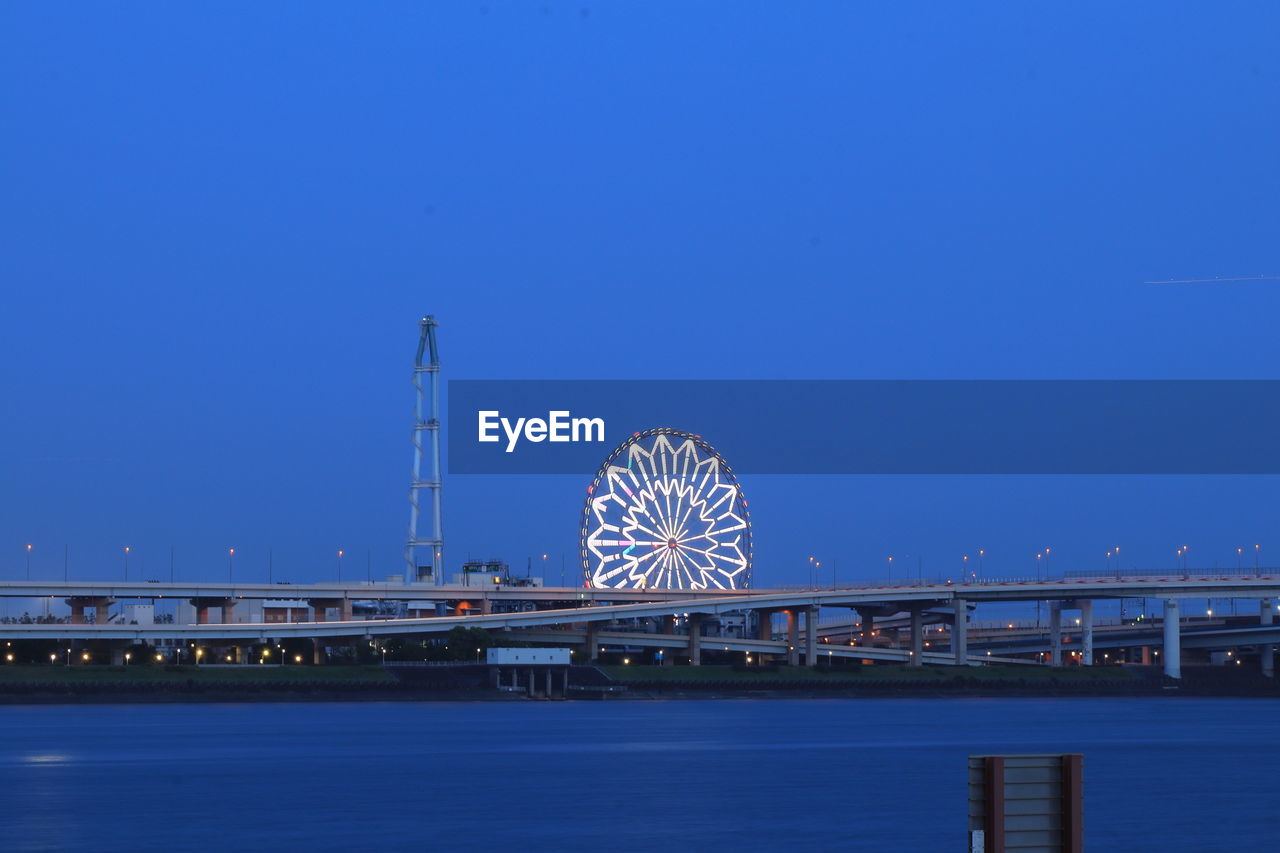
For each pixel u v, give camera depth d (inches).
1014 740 7559.1
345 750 6786.4
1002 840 1386.6
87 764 6102.4
